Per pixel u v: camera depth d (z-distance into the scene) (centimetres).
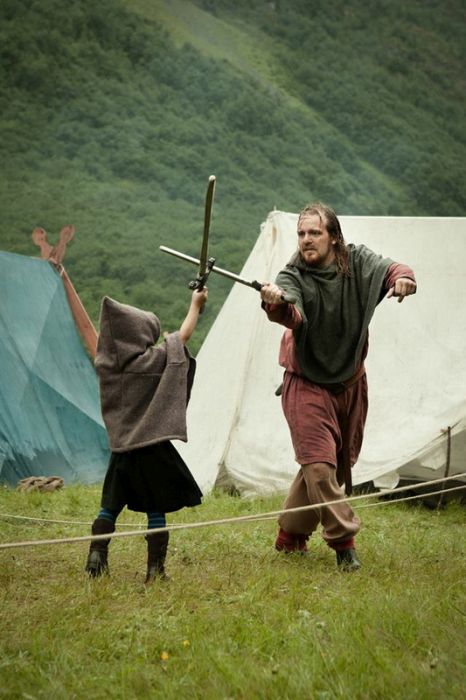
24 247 4475
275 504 1011
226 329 1244
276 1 8238
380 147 6638
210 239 4897
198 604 539
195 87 6544
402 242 1236
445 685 377
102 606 517
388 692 375
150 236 4803
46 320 1450
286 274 671
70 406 1401
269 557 688
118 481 603
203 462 1159
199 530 802
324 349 677
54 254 1514
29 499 1055
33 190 5141
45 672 412
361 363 689
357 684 381
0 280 1416
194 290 633
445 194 6344
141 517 890
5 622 489
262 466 1137
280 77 7250
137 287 4212
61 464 1340
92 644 452
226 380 1204
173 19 7369
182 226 5006
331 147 6494
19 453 1280
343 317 673
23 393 1336
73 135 5788
